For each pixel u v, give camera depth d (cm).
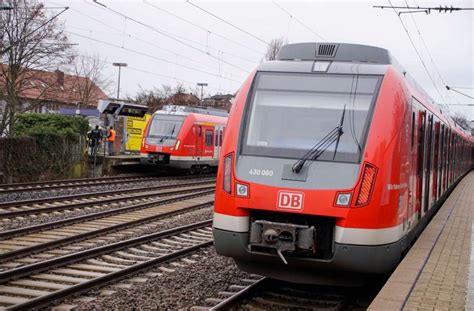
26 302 706
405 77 912
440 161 1361
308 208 726
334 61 851
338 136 766
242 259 789
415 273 726
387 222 743
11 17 3136
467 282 684
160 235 1255
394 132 766
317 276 780
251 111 817
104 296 799
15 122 3012
